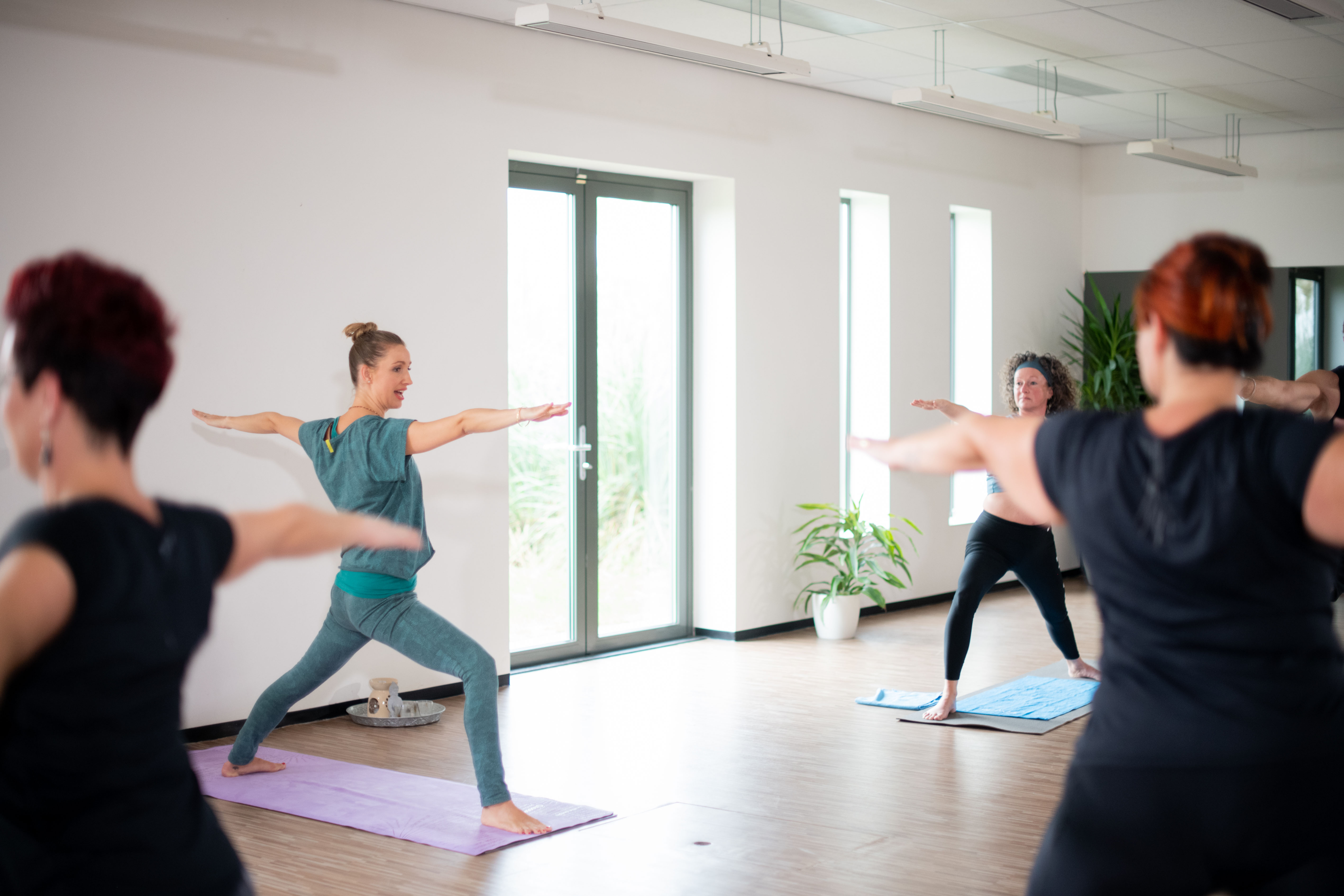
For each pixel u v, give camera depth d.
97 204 4.53
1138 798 1.42
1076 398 5.36
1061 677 6.00
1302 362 9.24
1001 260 9.03
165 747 1.21
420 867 3.52
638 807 4.09
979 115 6.69
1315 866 1.39
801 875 3.46
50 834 1.14
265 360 5.00
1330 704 1.40
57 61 4.41
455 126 5.63
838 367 7.64
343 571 4.02
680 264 7.11
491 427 3.77
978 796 4.20
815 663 6.51
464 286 5.68
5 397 1.19
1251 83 7.50
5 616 1.07
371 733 5.09
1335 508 1.32
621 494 6.89
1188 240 1.52
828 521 7.60
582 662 6.54
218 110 4.84
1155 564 1.42
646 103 6.47
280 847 3.69
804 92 7.39
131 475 1.24
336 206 5.22
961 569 8.66
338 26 5.20
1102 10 5.86
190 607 1.25
